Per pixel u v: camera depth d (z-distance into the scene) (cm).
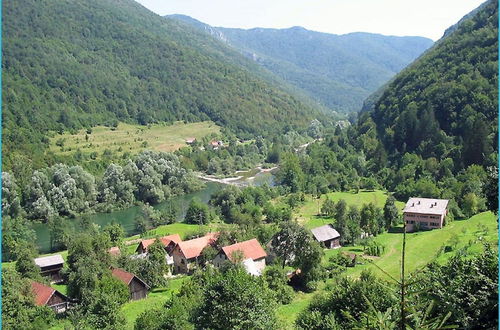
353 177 13600
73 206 11750
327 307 3191
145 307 5516
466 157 11994
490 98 13525
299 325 3169
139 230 10300
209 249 7369
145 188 13200
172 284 6694
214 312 3519
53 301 5500
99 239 6575
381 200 11712
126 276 6019
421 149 13875
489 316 1680
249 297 3544
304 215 10750
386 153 14788
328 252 7925
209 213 10781
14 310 4781
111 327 4456
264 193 12144
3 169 11894
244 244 7050
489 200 2600
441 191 10675
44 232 10444
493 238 6000
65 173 12200
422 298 1658
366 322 1507
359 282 3058
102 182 12850
